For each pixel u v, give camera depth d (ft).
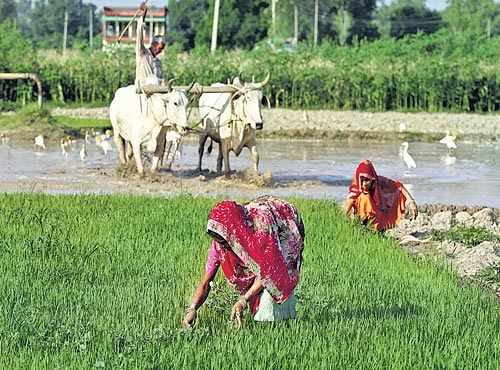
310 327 48.19
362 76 265.95
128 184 114.83
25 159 143.13
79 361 42.11
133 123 119.34
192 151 164.14
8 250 65.57
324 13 530.68
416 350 45.09
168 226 77.61
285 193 111.45
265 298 48.98
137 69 120.37
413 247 79.71
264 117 235.81
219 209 46.88
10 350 43.93
